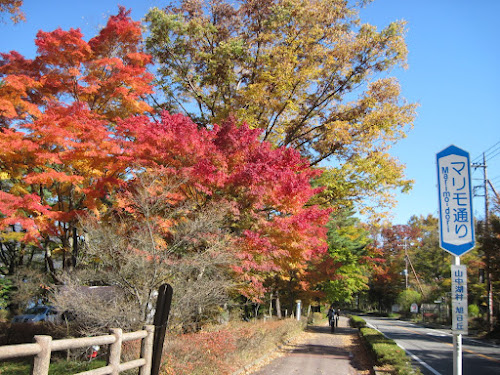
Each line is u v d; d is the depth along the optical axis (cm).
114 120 1437
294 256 1271
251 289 1303
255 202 1181
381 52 1900
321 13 1894
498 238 2544
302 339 2283
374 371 1168
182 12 2042
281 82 1833
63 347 428
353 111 1980
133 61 1493
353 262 3491
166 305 670
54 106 1336
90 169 1280
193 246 1052
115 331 533
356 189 1938
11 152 1164
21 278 1507
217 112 2036
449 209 623
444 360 1548
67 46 1322
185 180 1112
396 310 7775
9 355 370
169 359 823
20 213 1206
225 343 1013
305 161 1369
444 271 5972
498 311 3291
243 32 2031
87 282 1027
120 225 1038
